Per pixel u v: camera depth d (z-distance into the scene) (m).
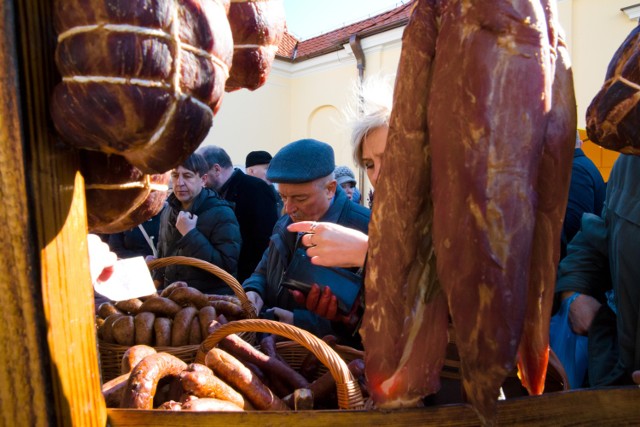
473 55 0.58
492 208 0.57
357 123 1.55
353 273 1.61
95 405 0.64
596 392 0.71
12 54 0.53
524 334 0.75
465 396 0.74
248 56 0.78
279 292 2.20
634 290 1.24
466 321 0.60
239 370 1.19
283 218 2.42
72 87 0.52
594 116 0.72
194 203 2.73
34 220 0.55
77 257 0.62
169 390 1.19
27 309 0.55
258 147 9.88
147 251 3.48
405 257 0.69
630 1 5.38
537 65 0.57
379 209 0.70
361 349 1.79
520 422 0.67
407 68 0.66
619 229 1.31
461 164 0.59
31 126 0.55
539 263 0.71
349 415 0.66
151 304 1.89
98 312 2.01
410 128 0.66
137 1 0.49
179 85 0.53
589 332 1.52
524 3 0.57
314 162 2.01
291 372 1.44
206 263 1.91
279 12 0.82
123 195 0.71
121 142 0.54
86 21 0.50
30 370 0.56
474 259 0.58
